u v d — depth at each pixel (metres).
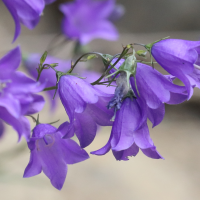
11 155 0.43
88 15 0.50
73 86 0.32
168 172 0.68
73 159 0.33
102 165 0.68
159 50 0.32
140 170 0.68
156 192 0.62
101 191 0.60
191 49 0.32
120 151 0.32
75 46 0.49
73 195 0.58
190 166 0.70
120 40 1.02
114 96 0.31
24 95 0.30
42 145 0.33
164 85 0.32
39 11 0.32
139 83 0.32
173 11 1.11
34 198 0.55
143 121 0.31
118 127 0.32
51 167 0.33
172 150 0.75
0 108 0.31
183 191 0.63
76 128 0.32
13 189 0.56
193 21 1.10
